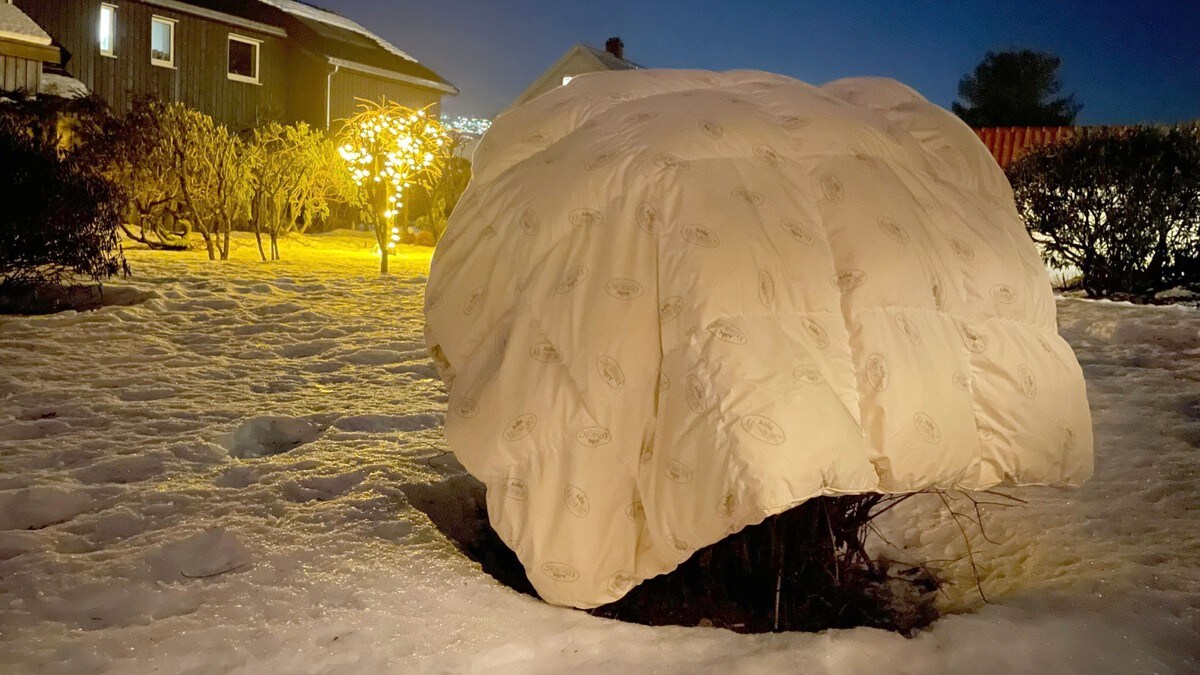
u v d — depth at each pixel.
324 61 22.56
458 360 2.87
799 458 2.23
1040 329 2.85
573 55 19.14
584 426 2.53
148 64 19.67
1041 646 2.35
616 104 3.12
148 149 11.95
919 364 2.49
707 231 2.57
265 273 10.94
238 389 5.38
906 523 3.57
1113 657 2.30
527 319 2.70
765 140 2.84
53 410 4.67
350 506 3.45
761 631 2.80
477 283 2.91
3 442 4.12
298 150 13.76
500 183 3.03
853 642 2.41
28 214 7.27
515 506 2.57
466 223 3.04
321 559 2.94
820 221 2.69
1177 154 9.30
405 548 3.08
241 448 4.45
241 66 22.00
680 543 2.36
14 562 2.86
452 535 3.47
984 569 3.12
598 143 2.91
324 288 9.83
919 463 2.44
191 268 10.85
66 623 2.51
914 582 3.13
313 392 5.41
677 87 3.28
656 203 2.68
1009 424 2.61
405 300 9.26
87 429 4.40
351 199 14.97
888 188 2.79
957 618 2.54
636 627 2.54
